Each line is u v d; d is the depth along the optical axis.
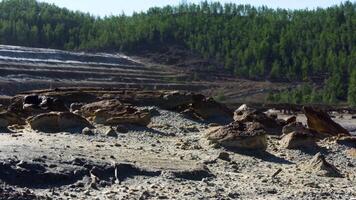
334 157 22.25
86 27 179.88
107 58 141.12
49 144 17.69
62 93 29.72
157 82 129.88
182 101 29.23
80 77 114.50
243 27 181.75
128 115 23.94
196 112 28.45
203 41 171.62
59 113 21.81
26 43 159.00
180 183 15.08
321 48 159.25
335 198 14.90
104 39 169.00
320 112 30.78
